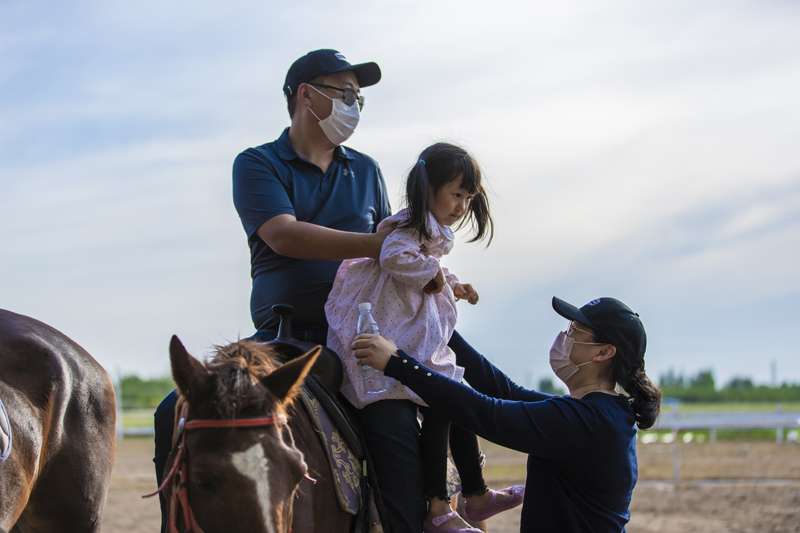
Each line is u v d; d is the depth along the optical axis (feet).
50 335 10.45
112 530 27.63
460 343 10.97
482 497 10.26
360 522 8.44
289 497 6.57
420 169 9.36
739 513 30.89
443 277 9.45
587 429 8.62
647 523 28.91
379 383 9.18
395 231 9.43
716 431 67.10
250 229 10.53
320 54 11.04
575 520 8.75
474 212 10.34
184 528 6.63
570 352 9.32
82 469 10.26
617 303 9.36
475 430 8.50
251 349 7.62
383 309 9.46
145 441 65.26
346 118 11.00
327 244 9.61
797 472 43.50
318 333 10.43
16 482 8.95
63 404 10.00
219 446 6.44
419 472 9.04
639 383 9.17
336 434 8.62
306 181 11.07
